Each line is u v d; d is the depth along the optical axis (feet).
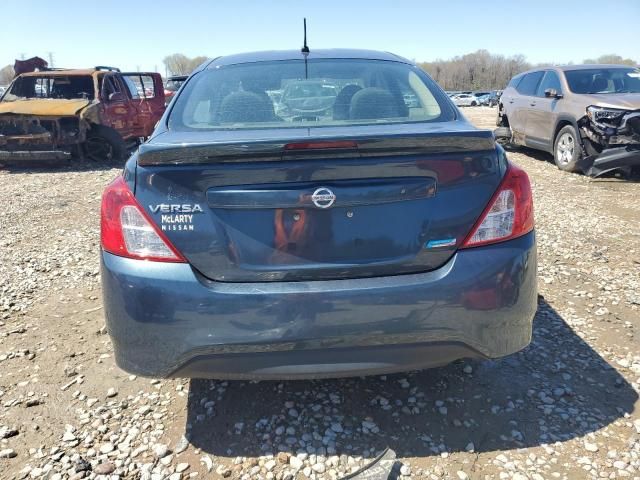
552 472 7.32
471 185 7.22
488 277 7.19
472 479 7.23
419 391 9.14
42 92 37.47
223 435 8.18
